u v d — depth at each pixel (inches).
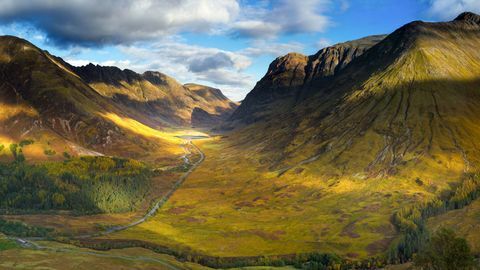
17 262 6033.5
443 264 4781.0
